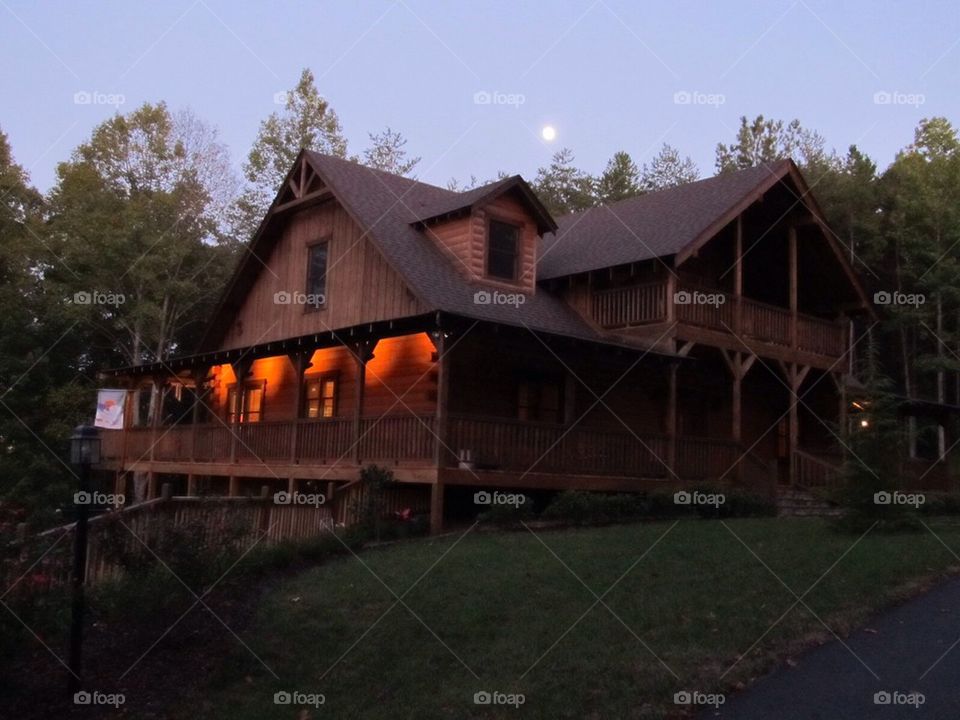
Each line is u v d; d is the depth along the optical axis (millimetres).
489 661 9594
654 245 23000
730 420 27812
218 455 24359
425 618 10859
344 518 17438
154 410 30250
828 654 9641
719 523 17766
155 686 9203
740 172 25875
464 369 21969
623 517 18750
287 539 14898
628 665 9273
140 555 10547
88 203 33781
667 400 25672
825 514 22562
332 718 8633
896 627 10438
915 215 37594
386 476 17547
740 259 24422
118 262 32812
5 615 8570
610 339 22859
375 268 23078
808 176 42500
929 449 37125
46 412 27062
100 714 8562
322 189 24719
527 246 23641
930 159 40094
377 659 9836
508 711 8508
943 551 13805
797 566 12734
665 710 8352
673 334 22141
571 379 22172
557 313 23422
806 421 29859
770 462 23562
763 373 28344
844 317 28141
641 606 10984
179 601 10367
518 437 19500
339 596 11859
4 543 8828
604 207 28562
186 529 11180
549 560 13359
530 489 20312
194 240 35938
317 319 24938
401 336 21141
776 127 50688
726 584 11844
